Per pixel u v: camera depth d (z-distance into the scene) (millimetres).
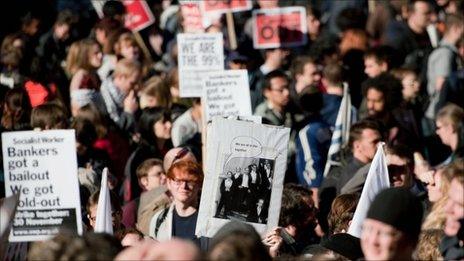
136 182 13109
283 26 17062
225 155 9320
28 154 8891
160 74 18438
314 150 13516
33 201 8898
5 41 17312
